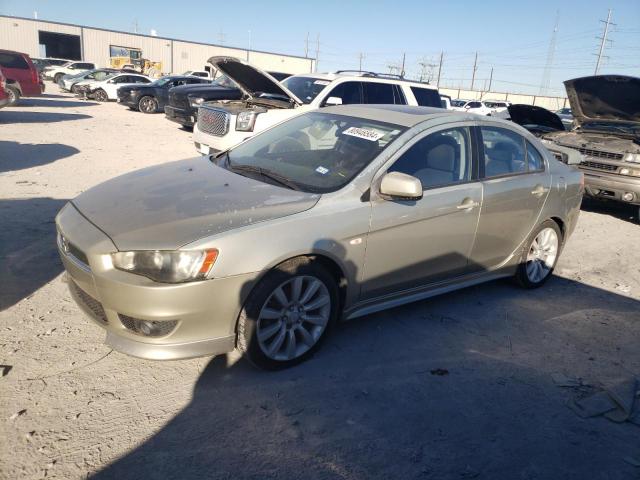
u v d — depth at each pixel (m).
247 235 2.88
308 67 57.78
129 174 3.92
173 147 11.52
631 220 8.53
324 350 3.54
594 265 6.00
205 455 2.49
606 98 8.73
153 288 2.69
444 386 3.26
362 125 4.04
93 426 2.61
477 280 4.44
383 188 3.37
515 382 3.39
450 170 3.96
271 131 4.55
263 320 3.07
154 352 2.81
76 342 3.33
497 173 4.32
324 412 2.89
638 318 4.59
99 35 47.91
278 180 3.60
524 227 4.61
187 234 2.79
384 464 2.55
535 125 10.40
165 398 2.88
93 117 16.45
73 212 3.26
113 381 2.98
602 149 8.16
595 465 2.70
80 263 2.94
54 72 33.00
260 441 2.62
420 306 4.41
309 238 3.08
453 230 3.93
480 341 3.89
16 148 9.84
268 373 3.21
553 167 4.92
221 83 14.03
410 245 3.67
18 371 2.98
